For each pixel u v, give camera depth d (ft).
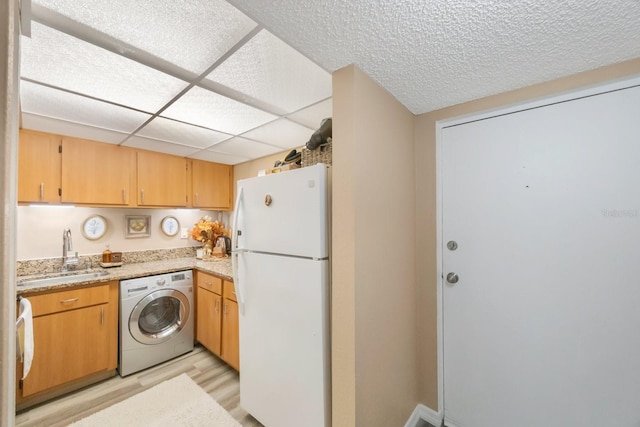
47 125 6.72
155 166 9.31
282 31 3.29
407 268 5.54
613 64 3.99
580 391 4.25
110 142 8.22
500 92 4.88
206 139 8.03
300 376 4.58
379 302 4.50
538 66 4.05
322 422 4.28
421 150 5.90
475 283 5.25
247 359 5.66
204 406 6.19
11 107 1.28
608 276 4.07
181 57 4.10
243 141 8.25
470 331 5.30
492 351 5.06
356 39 3.43
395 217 5.06
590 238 4.21
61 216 8.16
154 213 10.15
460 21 3.11
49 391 6.40
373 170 4.37
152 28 3.49
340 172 4.05
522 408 4.74
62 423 5.67
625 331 3.94
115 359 7.35
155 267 8.70
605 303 4.09
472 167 5.31
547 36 3.37
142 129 7.11
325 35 3.35
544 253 4.58
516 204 4.84
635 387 3.86
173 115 6.21
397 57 3.82
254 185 5.47
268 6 2.91
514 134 4.87
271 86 4.98
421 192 5.90
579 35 3.35
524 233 4.76
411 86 4.66
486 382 5.11
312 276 4.40
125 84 4.84
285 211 4.83
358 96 4.03
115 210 9.21
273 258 5.05
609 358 4.04
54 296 6.40
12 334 1.82
